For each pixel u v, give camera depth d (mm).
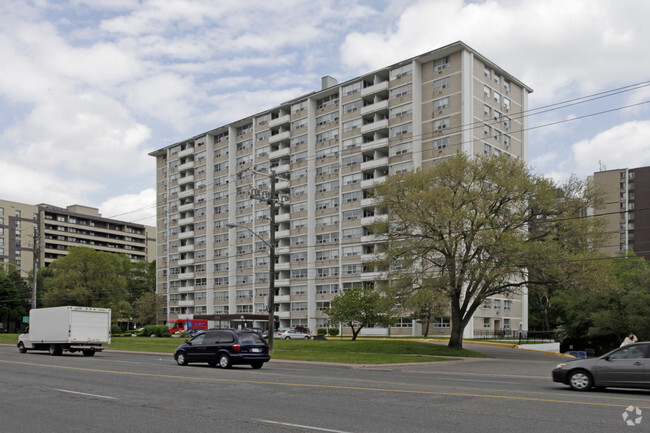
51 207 153625
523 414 11336
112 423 10438
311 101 86938
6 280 102375
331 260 81562
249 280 92562
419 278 39031
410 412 11609
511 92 77312
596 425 10141
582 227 36844
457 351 38062
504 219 38125
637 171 121375
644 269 57531
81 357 32000
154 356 35031
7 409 12062
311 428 9859
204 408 12180
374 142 77000
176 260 107812
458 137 69312
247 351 24406
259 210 92312
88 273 86500
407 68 74562
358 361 30016
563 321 70500
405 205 38375
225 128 100188
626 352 15570
